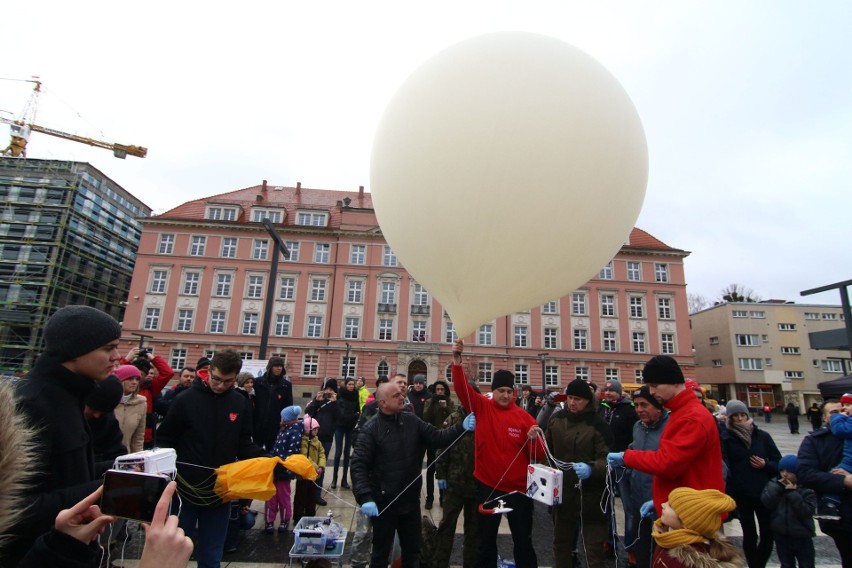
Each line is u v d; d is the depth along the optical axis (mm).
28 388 1691
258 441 5379
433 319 33156
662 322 34219
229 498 2812
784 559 3564
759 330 39125
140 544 3951
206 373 5613
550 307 34312
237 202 38062
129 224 43438
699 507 1875
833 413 3820
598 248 2795
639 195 2840
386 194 2912
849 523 3170
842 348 9828
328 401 6984
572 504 3432
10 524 1019
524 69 2514
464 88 2529
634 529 3824
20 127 44812
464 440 3920
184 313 32438
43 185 36500
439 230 2682
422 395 7195
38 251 35000
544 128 2406
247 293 33125
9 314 33156
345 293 33438
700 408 2521
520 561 3330
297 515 5031
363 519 3854
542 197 2449
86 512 1244
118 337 1920
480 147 2434
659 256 35500
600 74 2703
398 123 2818
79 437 1782
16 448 1031
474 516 3773
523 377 32938
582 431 3652
